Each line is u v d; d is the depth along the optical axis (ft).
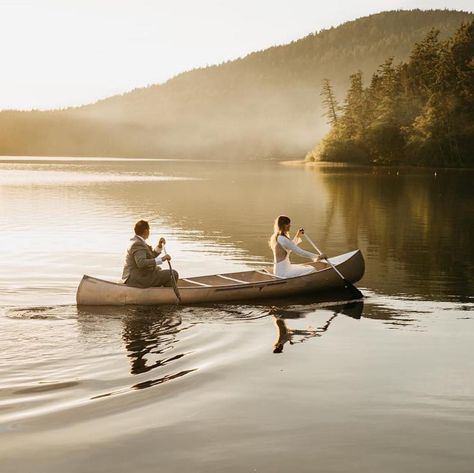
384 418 16.07
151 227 58.13
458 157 241.55
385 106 290.15
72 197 90.48
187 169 245.04
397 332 24.56
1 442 14.64
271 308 28.68
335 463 13.70
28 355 21.13
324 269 31.86
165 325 25.31
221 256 42.83
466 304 29.66
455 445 14.56
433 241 50.70
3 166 250.78
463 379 19.02
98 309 27.78
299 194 103.09
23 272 36.01
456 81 256.73
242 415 16.20
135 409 16.55
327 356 21.27
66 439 14.79
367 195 101.19
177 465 13.58
